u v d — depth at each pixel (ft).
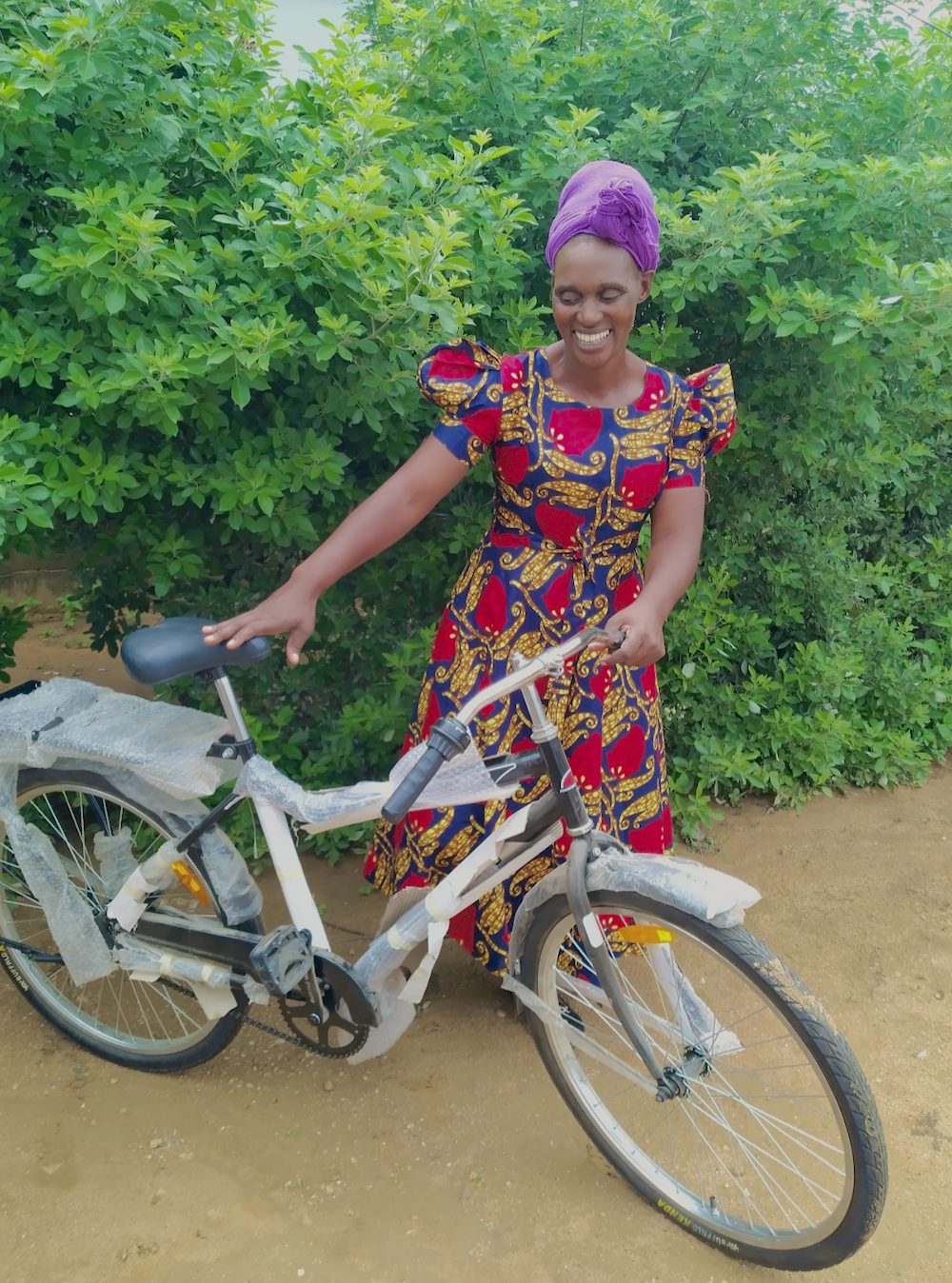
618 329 5.66
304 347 7.74
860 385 9.81
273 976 6.05
